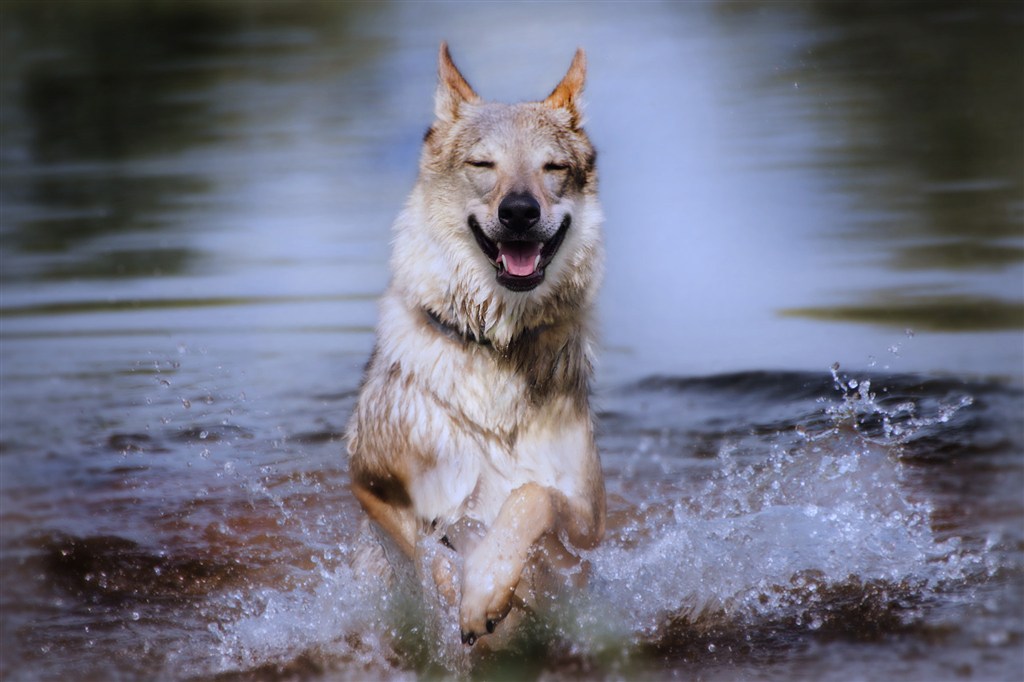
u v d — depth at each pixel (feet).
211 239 71.56
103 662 26.61
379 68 142.20
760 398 43.55
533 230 26.84
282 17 200.03
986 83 121.49
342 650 27.63
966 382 43.60
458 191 27.84
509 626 27.89
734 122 107.34
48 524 34.22
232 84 138.10
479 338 27.35
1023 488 34.53
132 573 31.27
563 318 28.25
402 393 27.45
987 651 25.50
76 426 42.11
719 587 29.19
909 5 187.52
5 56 162.09
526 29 172.96
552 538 26.84
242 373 47.39
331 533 34.09
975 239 66.13
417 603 28.86
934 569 29.71
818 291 57.47
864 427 40.09
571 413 28.32
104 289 61.00
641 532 32.81
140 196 86.38
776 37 160.66
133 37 180.45
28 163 100.78
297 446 40.37
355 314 54.95
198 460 39.34
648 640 27.35
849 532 31.78
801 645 26.48
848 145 96.12
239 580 31.04
